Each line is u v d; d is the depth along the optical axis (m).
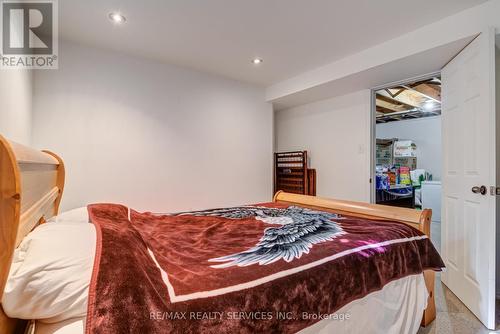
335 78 2.82
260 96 3.69
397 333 1.33
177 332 0.67
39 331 0.67
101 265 0.71
